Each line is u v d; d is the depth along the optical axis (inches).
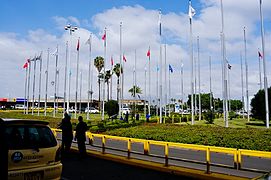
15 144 239.6
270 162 511.5
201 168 417.7
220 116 2790.4
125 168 420.8
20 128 251.1
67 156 505.4
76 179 346.9
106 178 354.9
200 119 2025.1
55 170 261.1
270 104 1478.8
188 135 814.5
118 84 2965.1
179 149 685.3
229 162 493.4
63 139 506.0
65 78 1642.5
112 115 1796.3
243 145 652.7
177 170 378.6
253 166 469.7
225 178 334.3
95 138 898.1
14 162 234.4
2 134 206.8
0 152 203.2
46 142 263.7
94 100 4274.1
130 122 1425.9
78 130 498.6
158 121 1663.4
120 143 777.6
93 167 425.1
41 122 271.3
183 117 1911.9
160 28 1344.7
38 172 247.1
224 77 1162.6
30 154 245.3
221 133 822.5
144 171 401.1
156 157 488.4
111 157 480.7
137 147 691.4
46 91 2009.1
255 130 883.4
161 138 821.2
